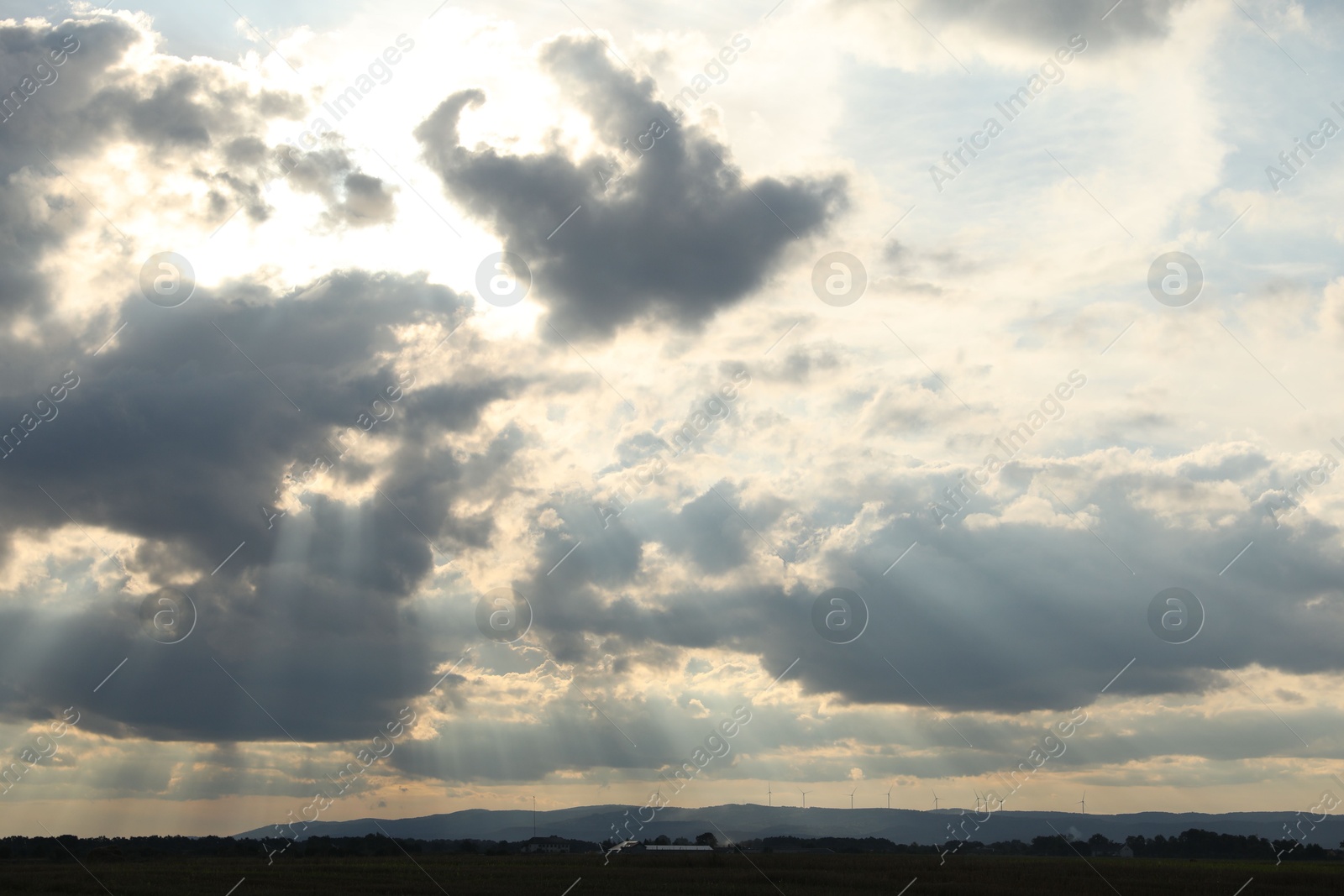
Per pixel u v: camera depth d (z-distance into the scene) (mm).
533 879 41406
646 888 37312
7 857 52750
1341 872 51844
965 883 41188
